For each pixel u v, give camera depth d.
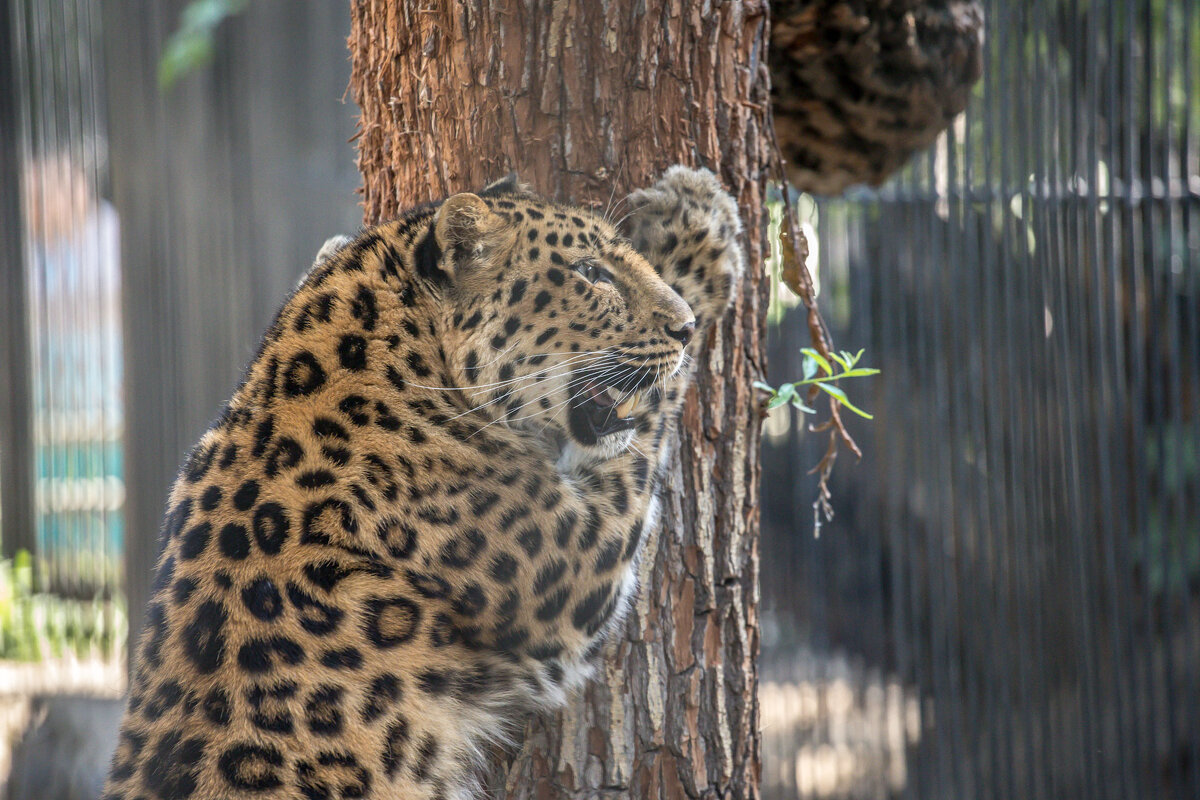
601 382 4.91
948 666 11.35
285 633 4.38
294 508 4.50
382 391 4.71
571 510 4.81
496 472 4.76
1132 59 10.91
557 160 4.89
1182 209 11.38
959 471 11.09
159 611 4.62
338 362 4.72
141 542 13.34
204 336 13.30
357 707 4.40
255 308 13.28
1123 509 11.07
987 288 10.75
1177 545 12.16
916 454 11.55
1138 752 11.05
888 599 12.05
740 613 5.24
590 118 4.90
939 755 11.30
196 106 13.32
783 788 11.99
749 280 5.34
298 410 4.65
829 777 11.97
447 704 4.65
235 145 13.37
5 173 13.95
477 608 4.67
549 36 4.86
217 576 4.49
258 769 4.27
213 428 4.94
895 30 7.64
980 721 11.45
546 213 4.84
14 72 13.90
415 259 4.89
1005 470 11.09
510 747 4.91
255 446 4.66
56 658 14.14
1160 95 12.84
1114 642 10.92
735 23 5.13
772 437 12.40
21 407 14.12
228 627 4.41
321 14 13.63
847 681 12.05
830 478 12.02
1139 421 11.07
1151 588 11.39
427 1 5.00
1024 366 10.88
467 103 4.94
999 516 10.89
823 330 5.61
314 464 4.56
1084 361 10.93
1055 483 10.88
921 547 11.79
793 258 5.60
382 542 4.54
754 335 5.40
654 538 5.06
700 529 5.13
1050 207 10.83
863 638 11.97
